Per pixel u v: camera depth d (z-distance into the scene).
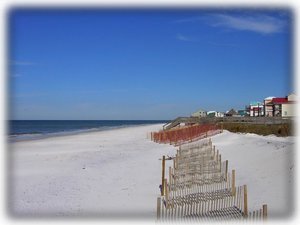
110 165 31.70
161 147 47.84
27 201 19.66
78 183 24.03
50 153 42.59
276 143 32.56
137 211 17.09
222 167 25.92
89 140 65.88
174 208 16.42
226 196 17.78
